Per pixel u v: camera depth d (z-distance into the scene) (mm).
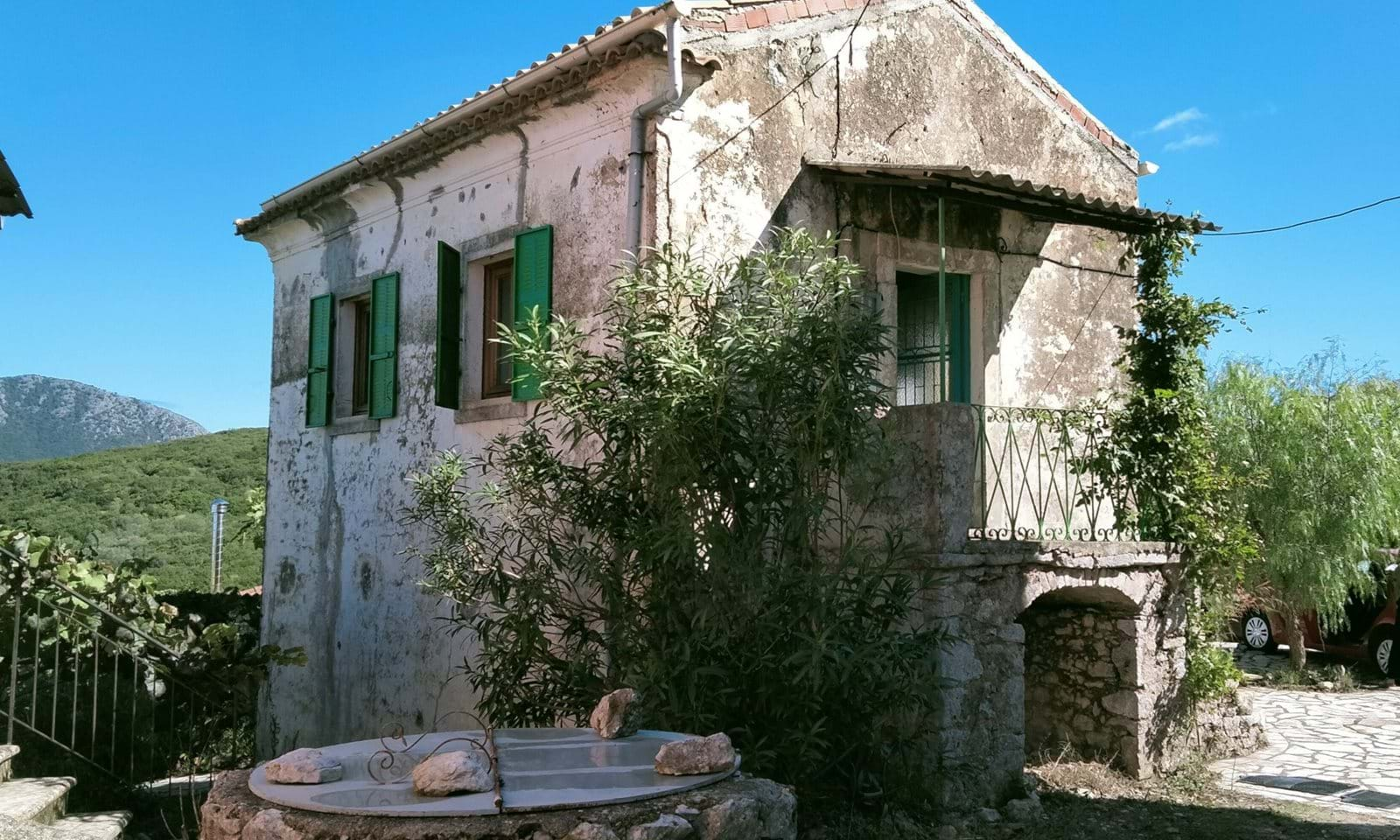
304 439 10242
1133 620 7793
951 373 8789
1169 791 7414
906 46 8656
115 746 6355
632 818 2869
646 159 6848
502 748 3631
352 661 9125
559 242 7414
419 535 8469
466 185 8414
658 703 5449
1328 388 13461
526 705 6168
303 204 10031
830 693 5633
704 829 2980
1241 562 8469
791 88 7715
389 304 9102
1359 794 7465
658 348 5641
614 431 5906
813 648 5184
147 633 7543
